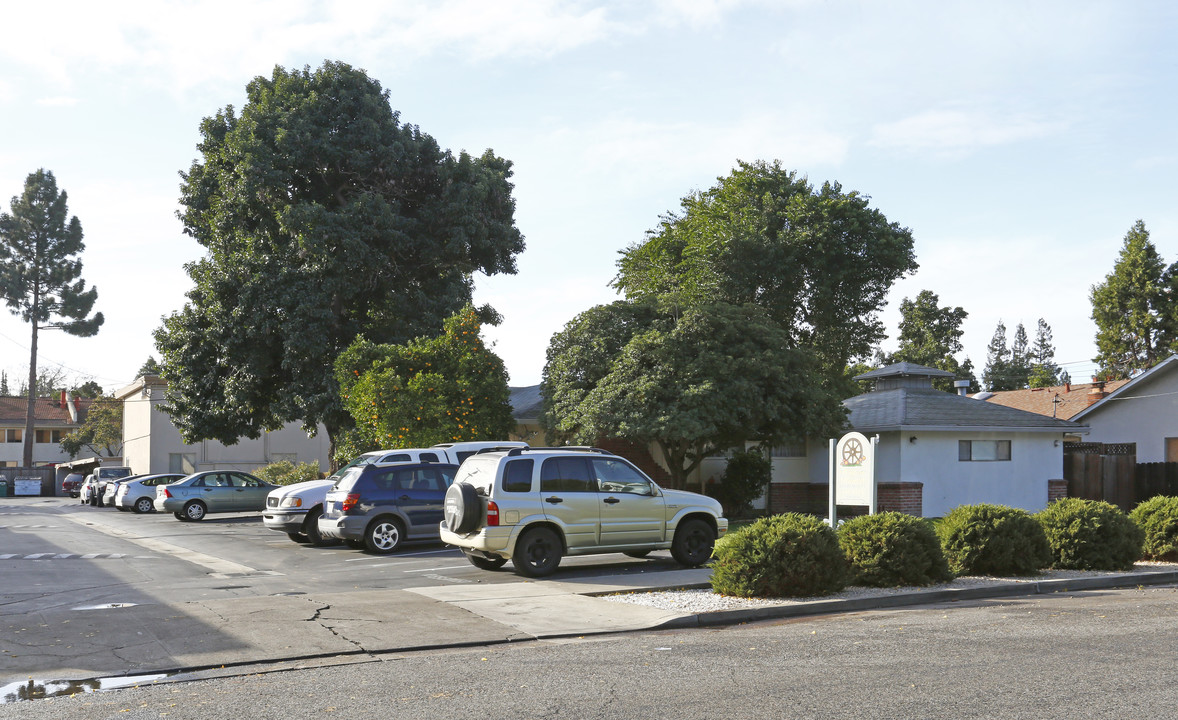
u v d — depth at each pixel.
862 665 8.16
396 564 16.88
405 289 36.22
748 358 25.59
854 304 37.09
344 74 35.34
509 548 14.55
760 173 38.03
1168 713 6.50
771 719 6.46
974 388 70.19
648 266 40.28
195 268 35.78
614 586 13.45
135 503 36.91
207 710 6.99
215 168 35.12
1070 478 31.09
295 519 20.69
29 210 72.06
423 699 7.20
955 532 14.73
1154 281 56.50
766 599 12.13
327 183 35.28
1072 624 10.34
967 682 7.45
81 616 11.05
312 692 7.51
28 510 40.88
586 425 25.31
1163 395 35.59
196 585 14.09
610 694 7.25
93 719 6.80
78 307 72.88
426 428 25.86
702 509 16.09
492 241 36.78
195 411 35.19
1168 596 13.07
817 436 27.11
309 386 32.69
